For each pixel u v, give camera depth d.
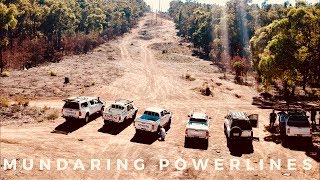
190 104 33.97
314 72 25.77
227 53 91.38
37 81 38.31
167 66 68.06
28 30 83.88
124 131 21.36
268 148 18.83
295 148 18.91
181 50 103.75
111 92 36.44
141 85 42.72
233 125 19.27
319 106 35.94
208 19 112.69
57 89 35.16
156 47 106.69
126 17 175.62
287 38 24.56
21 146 16.97
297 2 27.83
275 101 39.09
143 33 148.50
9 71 45.84
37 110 24.98
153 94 38.00
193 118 20.27
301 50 24.53
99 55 79.19
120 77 46.84
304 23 24.16
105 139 19.30
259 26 98.69
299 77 27.53
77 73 46.34
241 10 109.06
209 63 81.19
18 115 23.17
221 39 93.81
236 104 35.53
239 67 55.22
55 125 21.83
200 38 109.69
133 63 68.56
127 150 17.41
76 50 83.06
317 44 24.02
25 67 51.81
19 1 71.12
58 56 68.94
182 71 62.06
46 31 86.62
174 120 26.02
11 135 18.91
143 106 31.23
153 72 56.88
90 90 36.22
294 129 19.41
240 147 18.88
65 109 21.91
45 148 16.97
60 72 45.94
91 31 114.94
